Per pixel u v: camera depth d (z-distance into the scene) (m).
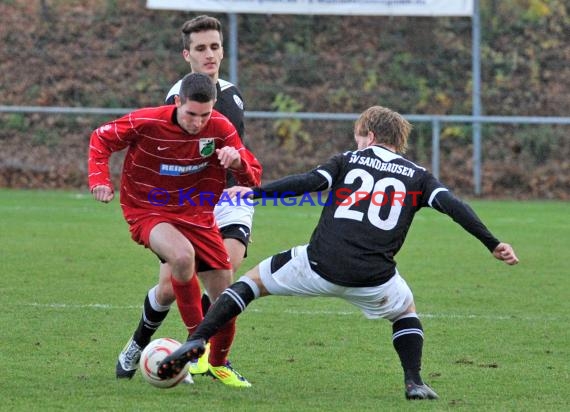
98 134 19.30
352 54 73.19
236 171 18.81
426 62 72.75
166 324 25.67
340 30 74.75
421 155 67.50
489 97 70.88
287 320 26.45
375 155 18.31
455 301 29.67
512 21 75.44
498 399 18.30
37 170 63.97
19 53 71.25
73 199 56.66
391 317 18.42
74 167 64.56
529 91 71.69
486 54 73.56
